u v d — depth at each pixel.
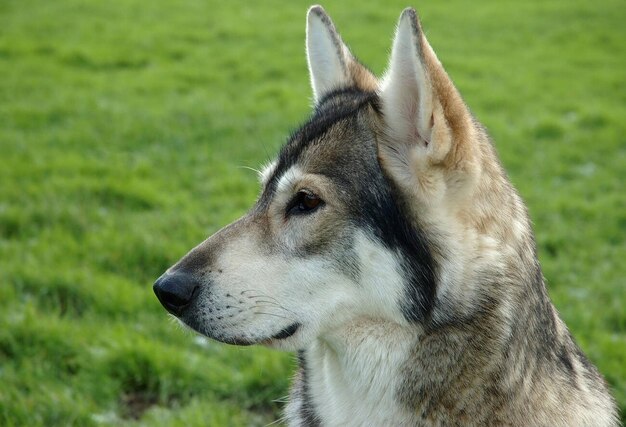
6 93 14.15
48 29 19.06
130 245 8.46
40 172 10.55
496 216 4.15
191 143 12.40
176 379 6.57
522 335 4.08
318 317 4.21
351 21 21.45
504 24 22.11
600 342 7.12
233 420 6.16
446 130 3.90
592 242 9.56
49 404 6.06
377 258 4.09
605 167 12.42
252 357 6.86
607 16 23.06
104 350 6.74
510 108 15.11
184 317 4.28
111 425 5.99
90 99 14.12
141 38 18.80
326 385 4.52
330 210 4.11
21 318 6.95
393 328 4.17
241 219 4.45
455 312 4.03
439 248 4.03
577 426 4.19
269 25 20.88
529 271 4.21
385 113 4.10
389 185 4.09
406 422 4.21
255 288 4.20
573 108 15.27
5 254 8.22
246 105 14.34
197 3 23.28
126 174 10.70
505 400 4.05
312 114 4.73
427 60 3.84
